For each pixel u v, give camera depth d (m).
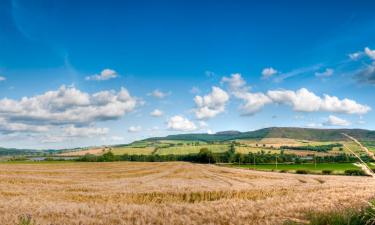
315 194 29.70
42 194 31.97
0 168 73.75
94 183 47.88
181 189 38.66
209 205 22.83
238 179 63.78
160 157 197.38
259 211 19.05
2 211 20.44
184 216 18.03
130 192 34.81
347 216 11.38
